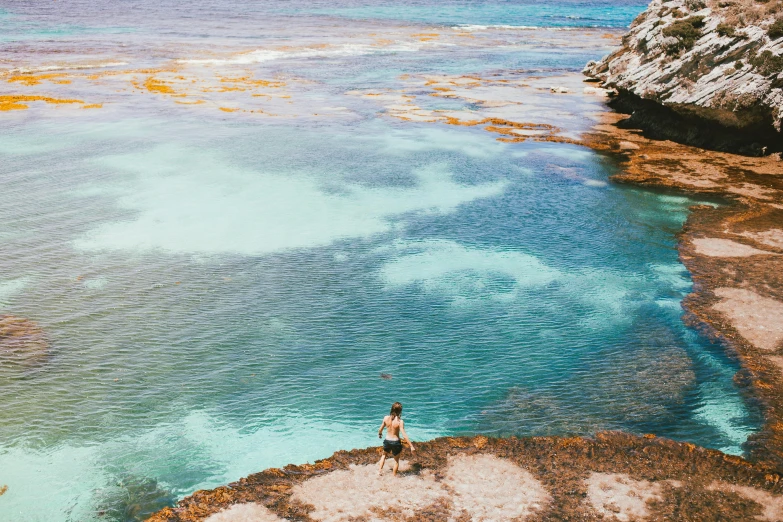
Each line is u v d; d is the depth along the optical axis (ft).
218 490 57.88
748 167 159.74
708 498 57.88
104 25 408.26
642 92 185.16
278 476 60.23
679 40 177.37
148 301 93.76
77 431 67.21
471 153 172.45
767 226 123.95
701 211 131.64
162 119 195.00
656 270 107.04
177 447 65.36
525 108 228.43
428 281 103.09
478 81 279.49
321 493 57.82
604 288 101.30
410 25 501.56
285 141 177.47
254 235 117.29
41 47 312.29
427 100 238.27
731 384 76.84
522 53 373.20
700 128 179.11
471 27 504.84
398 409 59.36
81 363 78.89
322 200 135.64
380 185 146.00
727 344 84.69
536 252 114.21
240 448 65.41
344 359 81.92
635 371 79.92
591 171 158.30
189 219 122.72
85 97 217.56
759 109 159.53
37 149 159.22
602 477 60.59
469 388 76.43
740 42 162.61
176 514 54.85
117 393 73.72
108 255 107.04
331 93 245.65
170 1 591.78
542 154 172.55
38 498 57.82
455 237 119.85
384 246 115.34
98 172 145.59
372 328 89.30
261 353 82.58
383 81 274.36
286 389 75.46
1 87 224.53
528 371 80.02
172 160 156.66
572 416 71.00
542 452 64.39
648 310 94.68
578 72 311.47
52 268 101.65
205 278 101.24
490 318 92.53
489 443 65.72
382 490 58.29
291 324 89.56
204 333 86.48
